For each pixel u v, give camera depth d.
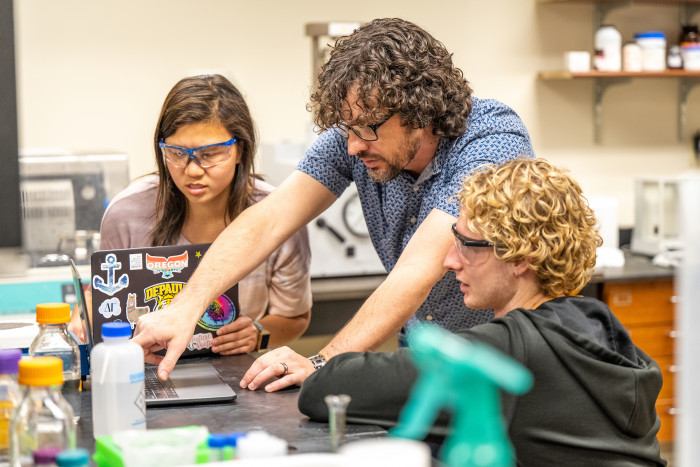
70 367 1.60
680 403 1.00
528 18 4.66
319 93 1.95
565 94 4.77
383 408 1.47
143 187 2.39
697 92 4.98
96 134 4.12
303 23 4.34
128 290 1.96
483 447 0.85
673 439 4.13
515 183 1.53
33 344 1.60
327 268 3.77
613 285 3.99
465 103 1.96
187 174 2.13
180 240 2.36
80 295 1.82
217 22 4.23
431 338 0.87
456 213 1.85
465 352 0.85
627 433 1.50
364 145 1.91
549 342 1.44
